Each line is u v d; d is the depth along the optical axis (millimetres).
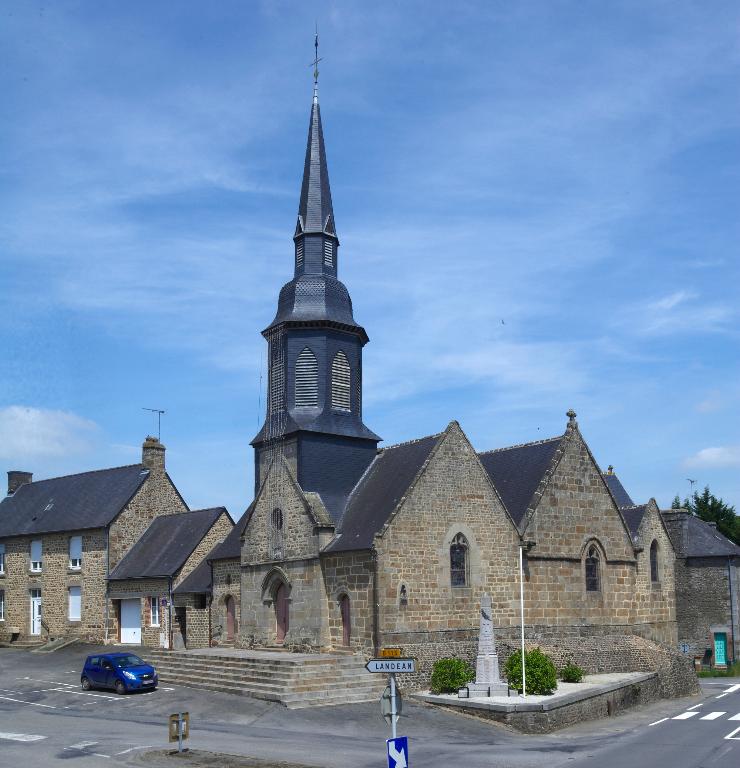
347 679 29188
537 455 37375
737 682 41156
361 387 37625
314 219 37844
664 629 39250
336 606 32219
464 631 31984
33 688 32125
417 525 31531
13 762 19781
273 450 36406
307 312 36500
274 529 35062
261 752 21156
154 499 48219
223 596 38688
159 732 23547
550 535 35250
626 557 37719
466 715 27406
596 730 26922
